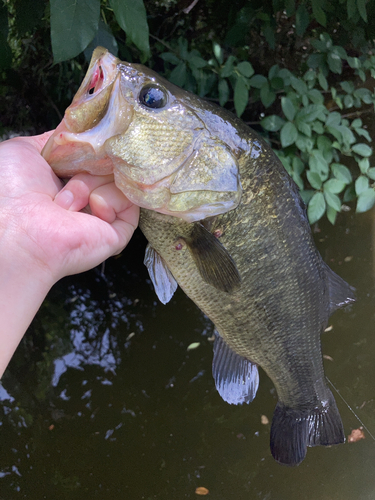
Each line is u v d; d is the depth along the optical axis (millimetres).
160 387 618
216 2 633
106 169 255
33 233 234
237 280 296
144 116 248
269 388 624
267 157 295
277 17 701
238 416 596
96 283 708
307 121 544
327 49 584
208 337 674
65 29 276
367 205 581
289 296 331
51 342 643
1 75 604
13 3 485
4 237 230
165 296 317
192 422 586
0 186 240
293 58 730
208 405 604
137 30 306
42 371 614
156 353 652
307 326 354
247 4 554
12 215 235
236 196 277
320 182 558
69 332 657
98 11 281
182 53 536
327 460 561
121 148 245
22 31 423
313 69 652
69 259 243
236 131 282
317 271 343
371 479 539
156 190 257
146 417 587
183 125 259
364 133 605
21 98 641
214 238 287
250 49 713
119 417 583
